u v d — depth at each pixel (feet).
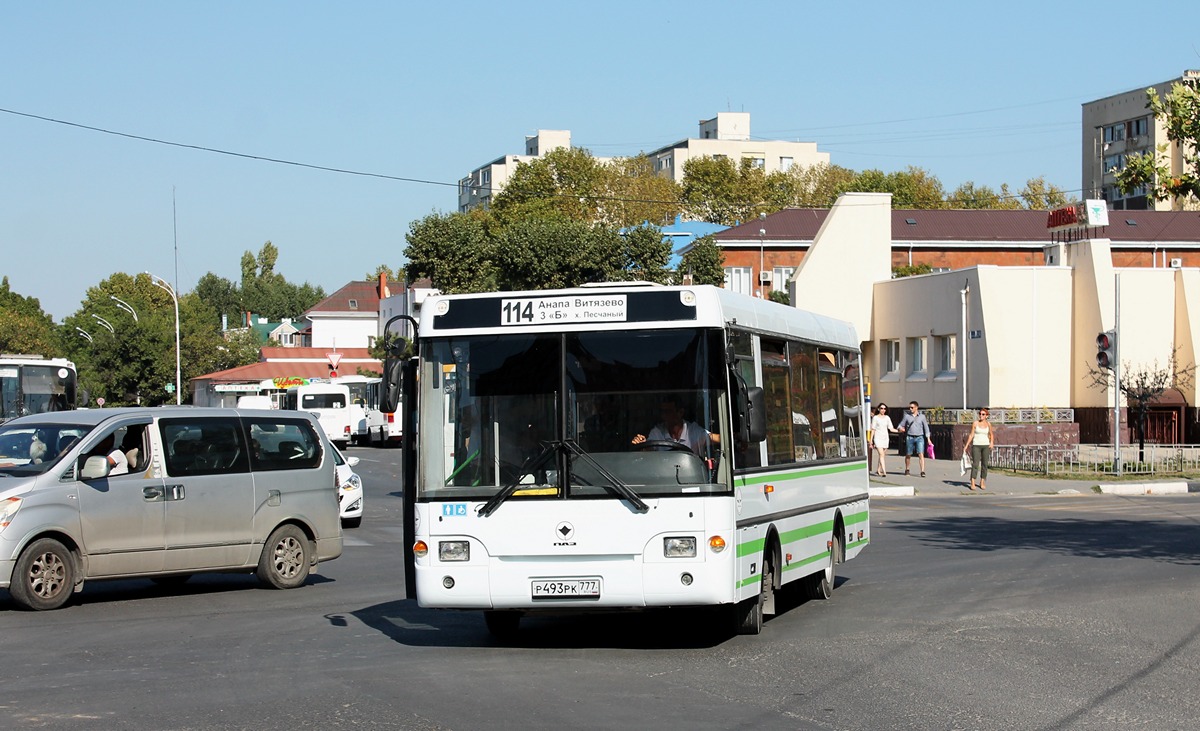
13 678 32.19
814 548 44.83
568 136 518.78
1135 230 223.30
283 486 52.01
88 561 46.03
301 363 341.00
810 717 27.40
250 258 620.90
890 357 168.14
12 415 111.14
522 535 34.45
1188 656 34.73
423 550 35.01
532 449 34.86
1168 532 71.92
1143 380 126.62
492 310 35.63
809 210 241.55
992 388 143.95
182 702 29.07
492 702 28.94
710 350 34.81
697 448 34.45
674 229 304.91
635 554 34.09
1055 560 58.03
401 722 26.89
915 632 39.01
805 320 46.62
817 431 46.60
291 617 43.42
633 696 29.60
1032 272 145.79
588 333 35.14
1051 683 31.12
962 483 111.75
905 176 354.54
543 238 193.88
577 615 43.68
